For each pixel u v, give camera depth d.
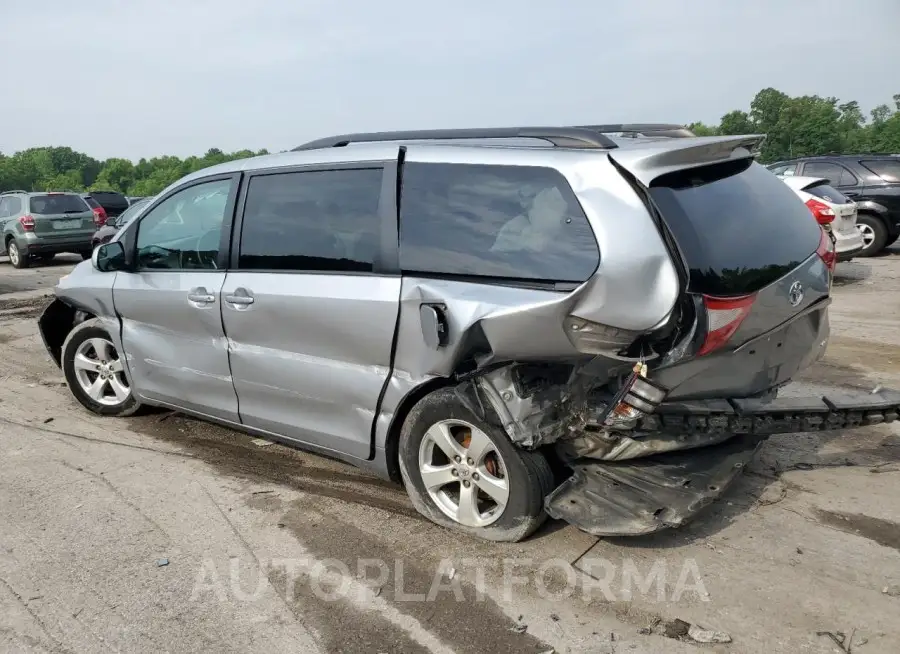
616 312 2.89
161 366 4.75
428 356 3.38
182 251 4.57
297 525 3.71
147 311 4.74
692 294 2.84
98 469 4.45
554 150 3.21
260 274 4.07
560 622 2.89
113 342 5.08
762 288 2.99
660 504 3.15
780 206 3.41
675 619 2.88
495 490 3.37
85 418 5.39
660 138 3.57
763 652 2.69
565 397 3.17
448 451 3.48
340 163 3.84
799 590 3.04
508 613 2.96
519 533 3.35
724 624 2.84
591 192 3.01
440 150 3.54
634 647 2.74
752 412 3.18
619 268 2.88
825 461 4.27
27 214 15.81
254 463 4.51
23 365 6.96
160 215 4.71
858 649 2.68
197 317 4.40
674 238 2.87
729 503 3.78
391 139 3.99
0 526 3.75
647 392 2.93
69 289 5.29
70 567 3.36
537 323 2.99
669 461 3.47
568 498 3.24
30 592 3.17
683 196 3.01
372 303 3.54
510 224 3.21
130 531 3.68
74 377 5.45
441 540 3.52
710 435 3.33
